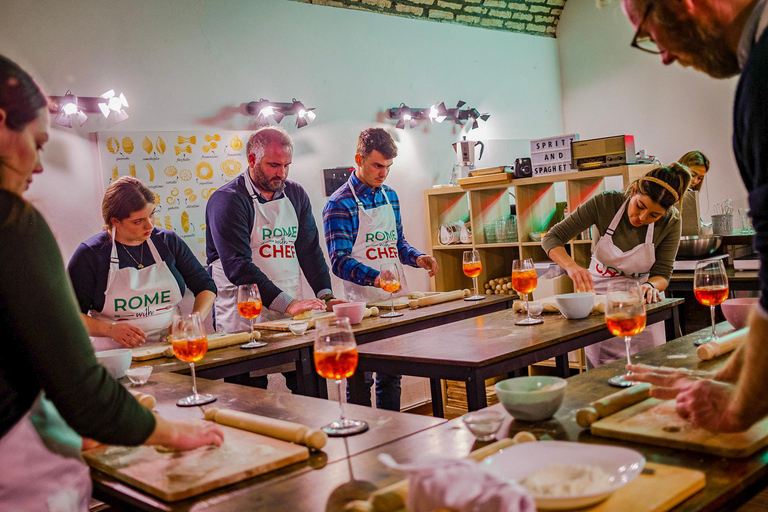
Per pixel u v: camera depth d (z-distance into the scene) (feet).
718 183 18.56
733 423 3.72
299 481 3.94
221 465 4.15
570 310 8.79
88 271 9.24
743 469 3.57
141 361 8.38
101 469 4.40
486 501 2.77
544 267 15.34
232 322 11.37
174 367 7.84
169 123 12.87
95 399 3.72
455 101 18.02
